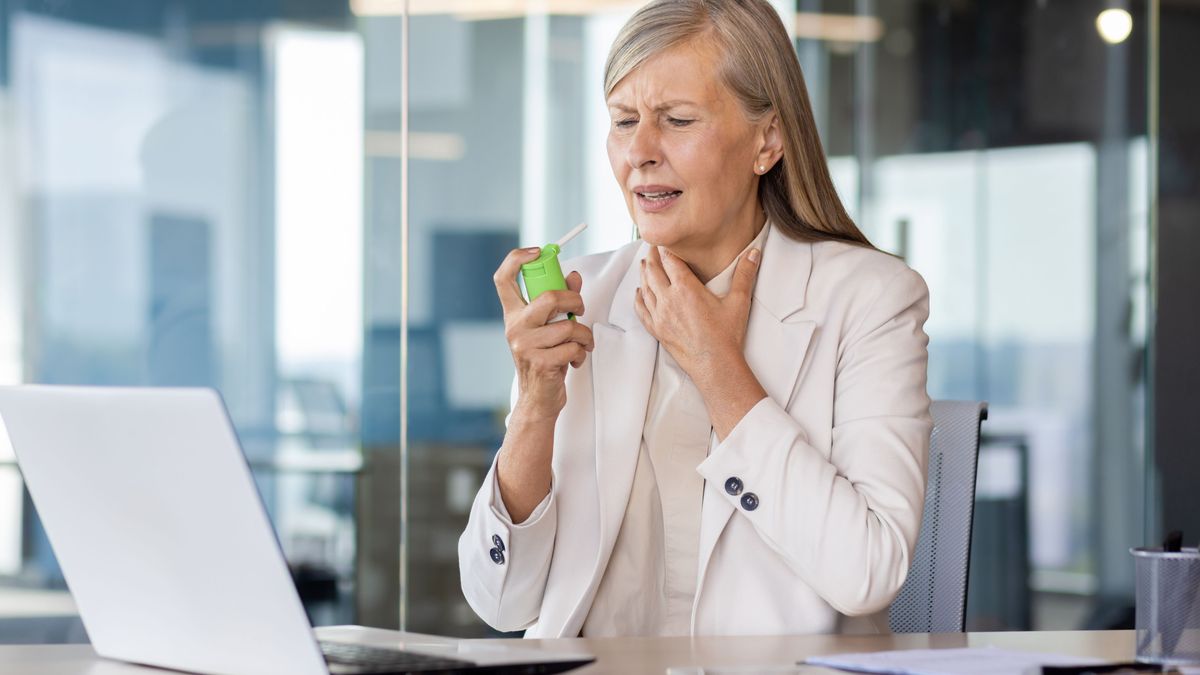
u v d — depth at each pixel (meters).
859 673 1.14
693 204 1.60
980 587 3.34
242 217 3.19
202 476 1.06
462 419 3.19
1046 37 3.35
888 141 3.31
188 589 1.13
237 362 3.19
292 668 1.08
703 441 1.65
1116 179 3.37
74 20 3.21
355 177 3.17
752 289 1.67
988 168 3.33
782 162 1.72
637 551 1.63
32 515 3.24
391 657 1.12
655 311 1.58
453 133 3.16
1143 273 3.38
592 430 1.67
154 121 3.21
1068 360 3.34
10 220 3.21
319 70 3.17
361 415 3.18
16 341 3.21
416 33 3.16
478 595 1.65
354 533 3.18
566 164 3.17
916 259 3.31
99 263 3.21
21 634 3.23
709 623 1.56
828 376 1.61
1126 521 3.37
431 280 3.17
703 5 1.62
